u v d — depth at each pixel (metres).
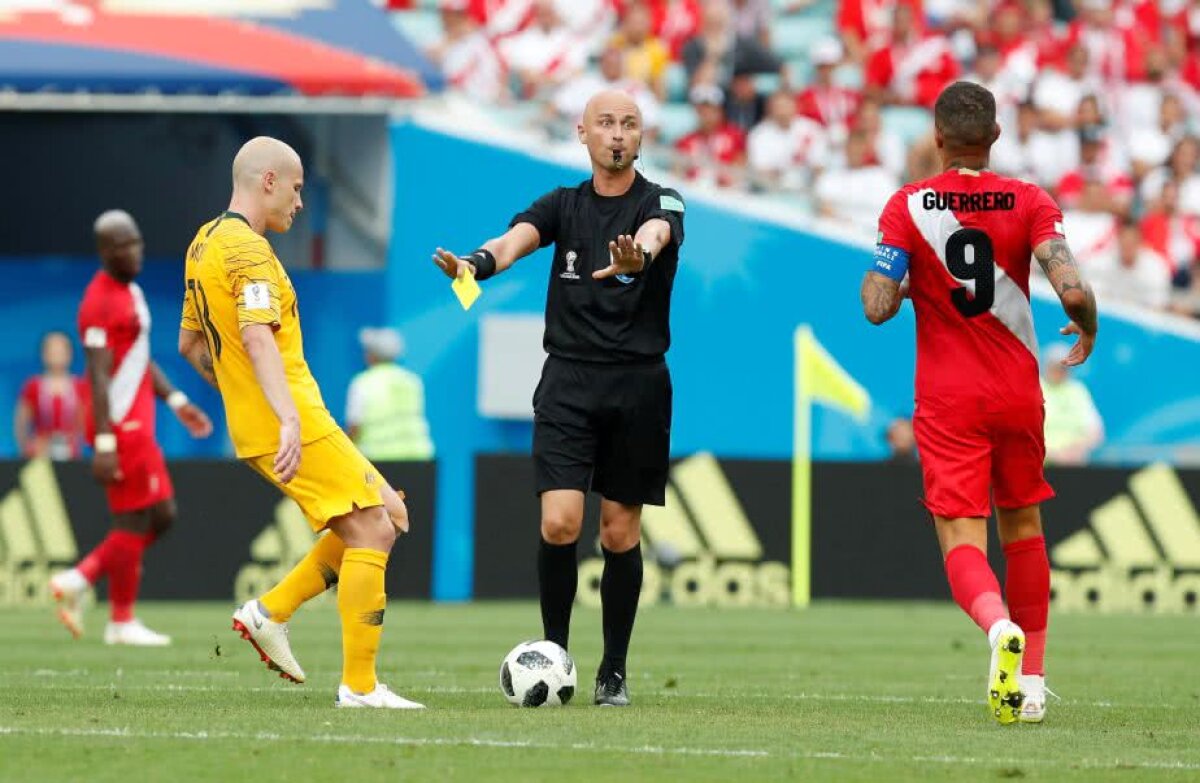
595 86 77.81
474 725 23.59
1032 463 25.75
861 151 77.06
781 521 60.31
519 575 60.09
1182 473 60.50
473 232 71.94
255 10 71.69
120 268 42.28
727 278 73.56
